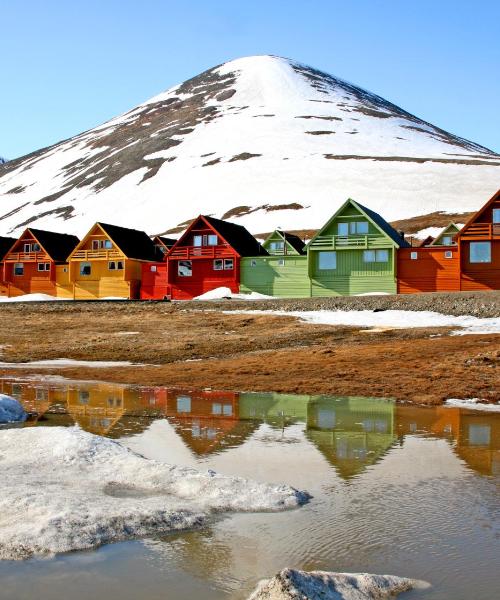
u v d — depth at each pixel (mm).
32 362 32062
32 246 72062
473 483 9836
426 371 23969
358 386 21922
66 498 8586
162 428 14516
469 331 34250
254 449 12297
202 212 148375
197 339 37031
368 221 55656
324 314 42844
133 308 49625
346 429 14531
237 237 64625
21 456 11023
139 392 21438
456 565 6652
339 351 30109
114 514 7922
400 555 6922
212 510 8383
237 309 47312
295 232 123062
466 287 52344
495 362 24781
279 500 8734
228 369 26891
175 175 176500
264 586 5773
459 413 16891
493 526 7848
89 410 17250
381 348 30078
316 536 7480
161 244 78375
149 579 6262
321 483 9820
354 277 56125
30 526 7465
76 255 68125
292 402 19016
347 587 5895
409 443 12898
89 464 10547
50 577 6277
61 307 51188
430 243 87000
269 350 32750
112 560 6715
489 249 51844
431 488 9523
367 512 8383
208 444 12766
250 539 7363
